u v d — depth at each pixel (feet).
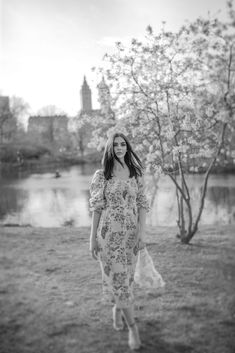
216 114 18.29
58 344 9.92
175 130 19.33
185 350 9.48
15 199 70.03
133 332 9.68
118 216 10.02
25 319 11.34
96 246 10.32
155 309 11.87
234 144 20.58
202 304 12.16
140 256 10.71
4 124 252.21
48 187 92.38
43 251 19.76
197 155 20.03
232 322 10.87
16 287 14.03
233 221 35.47
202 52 18.25
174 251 19.06
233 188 63.87
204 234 23.77
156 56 19.02
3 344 9.95
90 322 11.12
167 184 73.05
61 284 14.38
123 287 9.82
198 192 60.23
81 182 104.22
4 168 198.80
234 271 15.31
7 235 24.57
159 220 38.86
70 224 42.83
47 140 279.08
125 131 20.47
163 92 19.25
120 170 10.37
